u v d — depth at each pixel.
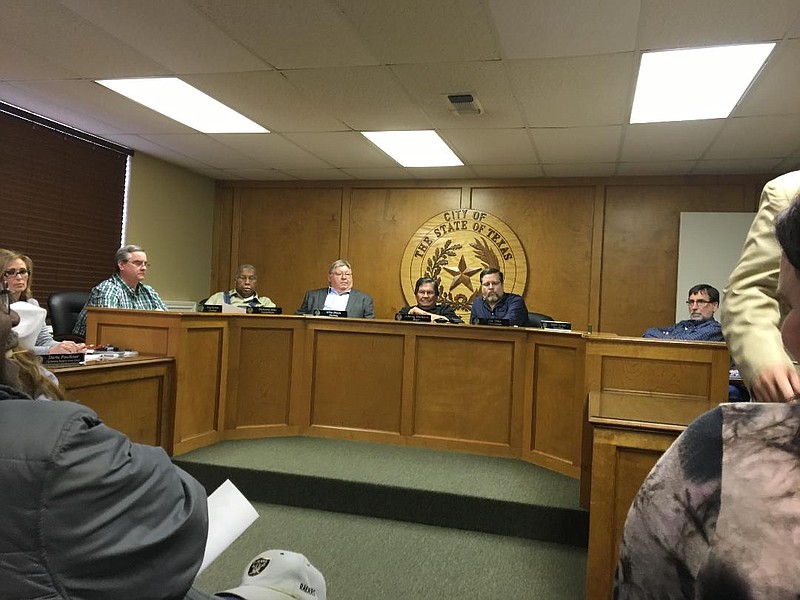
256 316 3.64
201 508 0.86
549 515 2.62
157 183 5.86
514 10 2.64
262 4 2.68
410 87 3.59
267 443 3.53
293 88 3.70
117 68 3.50
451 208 6.11
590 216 5.76
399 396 3.60
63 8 2.78
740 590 0.39
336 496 2.91
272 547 2.49
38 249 4.70
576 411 3.02
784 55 2.95
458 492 2.77
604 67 3.19
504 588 2.18
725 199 5.47
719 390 2.59
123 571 0.75
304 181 6.52
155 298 4.24
